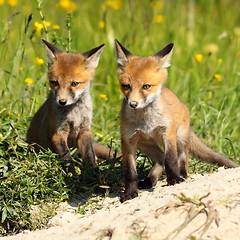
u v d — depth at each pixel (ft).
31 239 27.14
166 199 28.04
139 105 32.83
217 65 58.75
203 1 81.25
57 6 62.80
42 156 34.58
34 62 54.54
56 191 33.32
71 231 26.94
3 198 32.76
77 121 39.78
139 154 38.04
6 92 47.96
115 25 66.59
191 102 51.42
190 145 38.32
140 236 24.71
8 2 64.64
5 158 34.65
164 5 77.61
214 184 29.37
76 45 58.08
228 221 25.45
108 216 27.73
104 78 57.21
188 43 69.36
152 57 35.09
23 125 41.81
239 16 82.33
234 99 51.72
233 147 40.93
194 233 24.88
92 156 39.81
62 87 38.75
